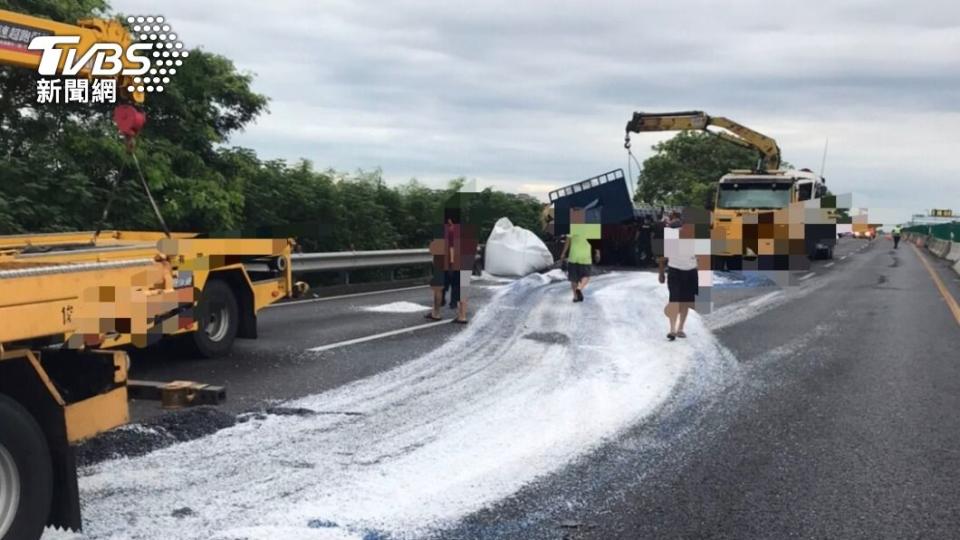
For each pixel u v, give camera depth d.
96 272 4.76
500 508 5.02
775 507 5.14
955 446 6.46
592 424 6.88
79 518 4.29
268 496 5.06
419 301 15.56
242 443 6.07
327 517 4.78
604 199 26.94
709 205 27.12
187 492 5.08
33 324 4.18
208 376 8.30
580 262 15.45
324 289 17.11
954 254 33.78
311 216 19.09
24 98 12.51
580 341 10.91
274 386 7.93
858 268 28.73
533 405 7.43
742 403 7.73
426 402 7.45
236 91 15.59
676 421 7.05
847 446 6.42
